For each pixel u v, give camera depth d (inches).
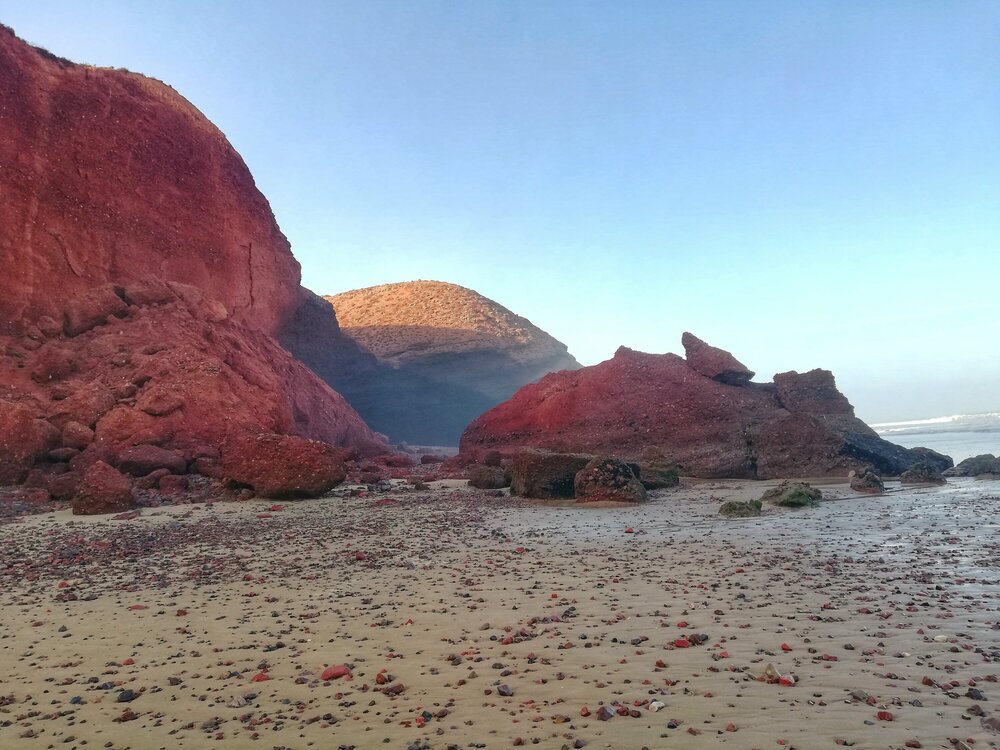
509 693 209.3
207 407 1097.4
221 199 1684.3
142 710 208.8
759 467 1096.2
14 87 1233.4
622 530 575.8
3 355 1057.5
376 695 214.2
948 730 170.1
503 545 510.0
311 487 826.2
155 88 1592.0
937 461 1119.0
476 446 1445.6
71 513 712.4
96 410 1011.9
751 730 174.4
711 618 287.6
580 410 1359.5
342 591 363.6
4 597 366.0
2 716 207.2
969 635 251.9
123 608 337.4
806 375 1237.1
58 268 1218.0
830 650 239.9
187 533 576.4
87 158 1332.4
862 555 427.8
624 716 187.8
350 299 4001.0
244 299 1721.2
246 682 230.8
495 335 3363.7
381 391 2824.8
